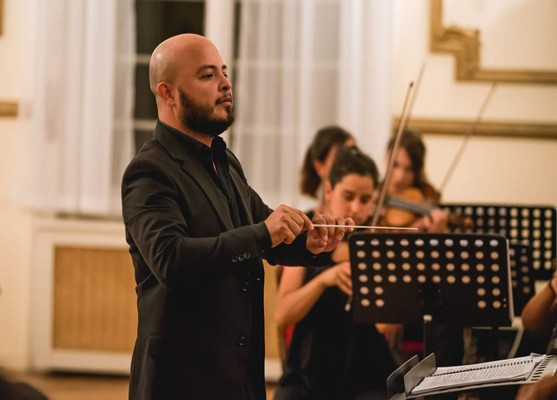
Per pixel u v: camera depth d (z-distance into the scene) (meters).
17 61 9.20
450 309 5.05
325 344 5.62
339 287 5.60
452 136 9.12
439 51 9.05
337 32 8.95
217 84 4.22
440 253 5.00
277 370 9.21
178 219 4.02
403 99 9.12
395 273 5.05
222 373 4.09
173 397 4.06
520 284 5.78
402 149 7.55
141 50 9.25
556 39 9.04
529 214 6.88
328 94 8.98
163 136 4.23
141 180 4.09
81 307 9.30
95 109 9.08
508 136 9.09
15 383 2.45
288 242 4.04
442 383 4.03
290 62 8.98
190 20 9.23
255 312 4.28
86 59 9.07
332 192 5.96
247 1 9.01
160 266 3.91
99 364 9.31
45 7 9.04
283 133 9.01
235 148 9.06
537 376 3.87
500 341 6.37
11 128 9.24
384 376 5.59
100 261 9.27
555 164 9.10
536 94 9.06
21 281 9.30
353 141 7.21
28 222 9.30
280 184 9.03
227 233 3.96
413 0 9.07
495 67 9.08
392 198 6.93
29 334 9.32
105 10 9.05
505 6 9.05
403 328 6.05
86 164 9.09
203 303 4.11
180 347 4.07
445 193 9.15
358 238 5.04
